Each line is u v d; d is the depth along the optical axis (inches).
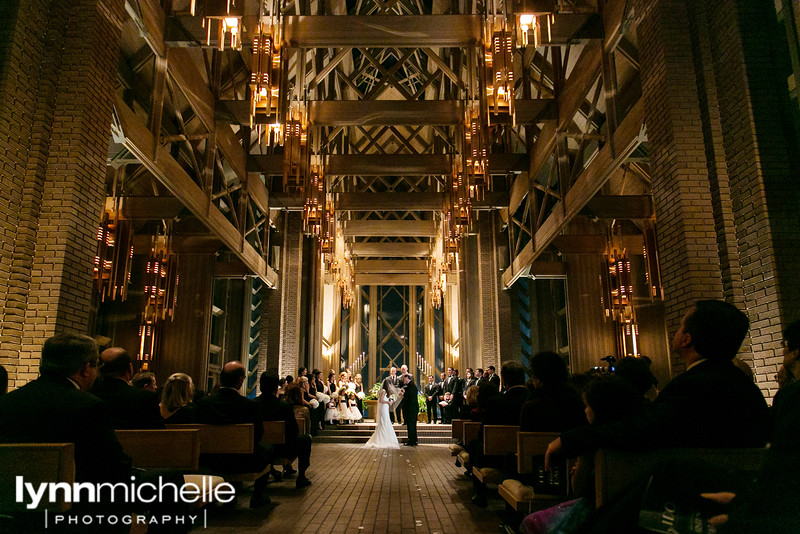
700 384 91.0
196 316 565.0
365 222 885.2
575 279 583.2
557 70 505.4
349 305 953.5
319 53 610.5
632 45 393.7
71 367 113.9
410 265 1056.8
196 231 534.6
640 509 76.9
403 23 434.3
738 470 76.1
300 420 318.3
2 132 238.4
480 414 306.2
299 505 238.7
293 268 773.9
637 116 344.8
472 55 501.4
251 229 624.7
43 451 98.9
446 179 675.4
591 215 471.5
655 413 90.4
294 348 754.8
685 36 287.3
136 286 516.7
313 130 627.5
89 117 272.7
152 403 174.7
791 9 207.8
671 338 274.7
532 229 595.2
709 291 257.9
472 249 857.5
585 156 551.8
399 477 329.4
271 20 360.2
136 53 393.4
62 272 250.1
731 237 261.3
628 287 487.8
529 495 172.6
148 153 366.3
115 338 504.7
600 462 93.0
